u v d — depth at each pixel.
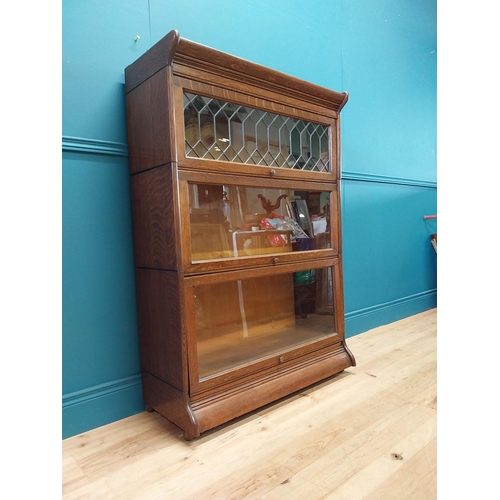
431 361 1.78
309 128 1.56
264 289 1.45
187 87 1.15
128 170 1.38
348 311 2.23
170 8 1.49
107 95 1.33
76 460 1.10
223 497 0.91
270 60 1.86
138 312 1.38
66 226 1.26
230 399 1.24
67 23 1.25
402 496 0.88
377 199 2.46
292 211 1.53
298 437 1.16
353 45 2.30
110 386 1.34
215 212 1.27
